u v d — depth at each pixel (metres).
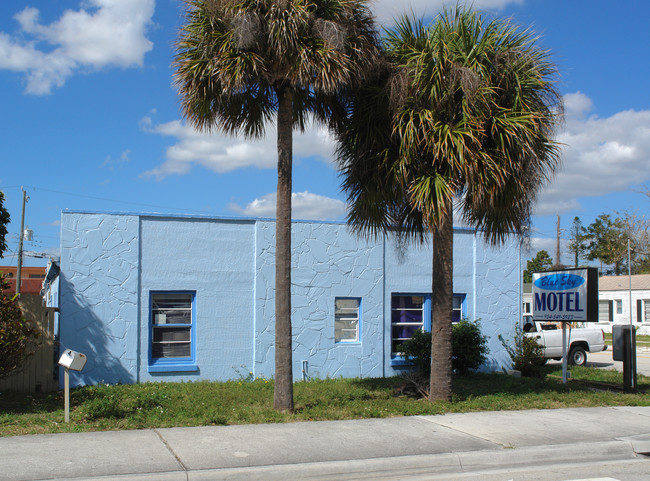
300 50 8.91
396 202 11.26
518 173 10.12
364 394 11.44
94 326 12.56
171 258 13.22
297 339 13.94
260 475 6.59
